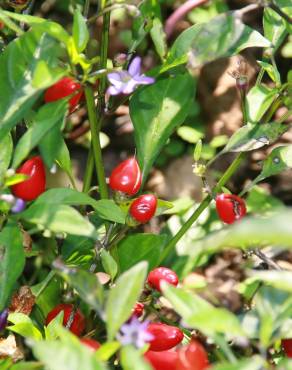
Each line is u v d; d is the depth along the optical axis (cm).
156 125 50
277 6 44
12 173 40
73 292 46
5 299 43
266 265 48
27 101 41
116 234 49
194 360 40
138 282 35
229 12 41
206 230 65
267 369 35
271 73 46
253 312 39
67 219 39
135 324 36
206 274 71
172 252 63
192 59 41
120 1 44
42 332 51
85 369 31
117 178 45
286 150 47
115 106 48
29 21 39
